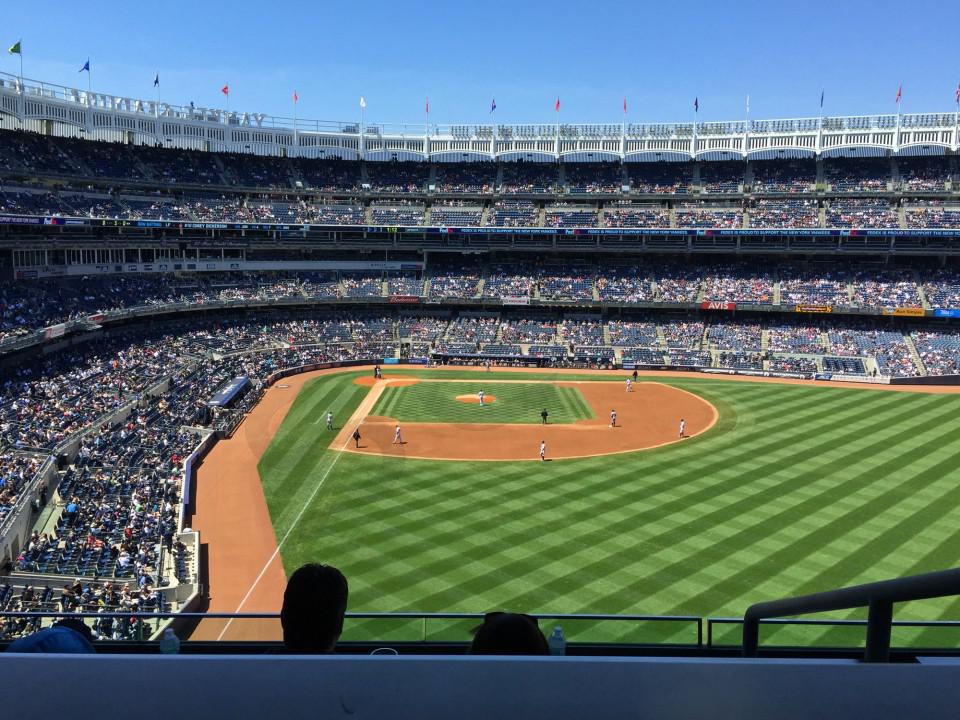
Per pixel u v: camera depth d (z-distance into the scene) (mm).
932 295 92188
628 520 40094
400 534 38656
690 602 30672
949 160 102625
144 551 33875
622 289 102625
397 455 54375
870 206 100500
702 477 48000
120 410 55594
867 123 101375
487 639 3992
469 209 110062
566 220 106500
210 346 85062
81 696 2898
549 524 39688
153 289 86188
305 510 42594
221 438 58750
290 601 4398
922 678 2852
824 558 34812
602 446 56844
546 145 113875
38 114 79750
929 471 48250
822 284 97875
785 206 103188
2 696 2891
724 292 99562
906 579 3422
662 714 2836
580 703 2865
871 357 88250
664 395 77750
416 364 97562
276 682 2928
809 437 58219
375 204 111438
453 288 105750
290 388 79688
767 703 2820
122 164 90688
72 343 70938
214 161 103750
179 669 2945
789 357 91312
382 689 2926
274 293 98312
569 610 30078
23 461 42156
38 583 31047
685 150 109500
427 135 116250
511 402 74500
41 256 73938
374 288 105250
